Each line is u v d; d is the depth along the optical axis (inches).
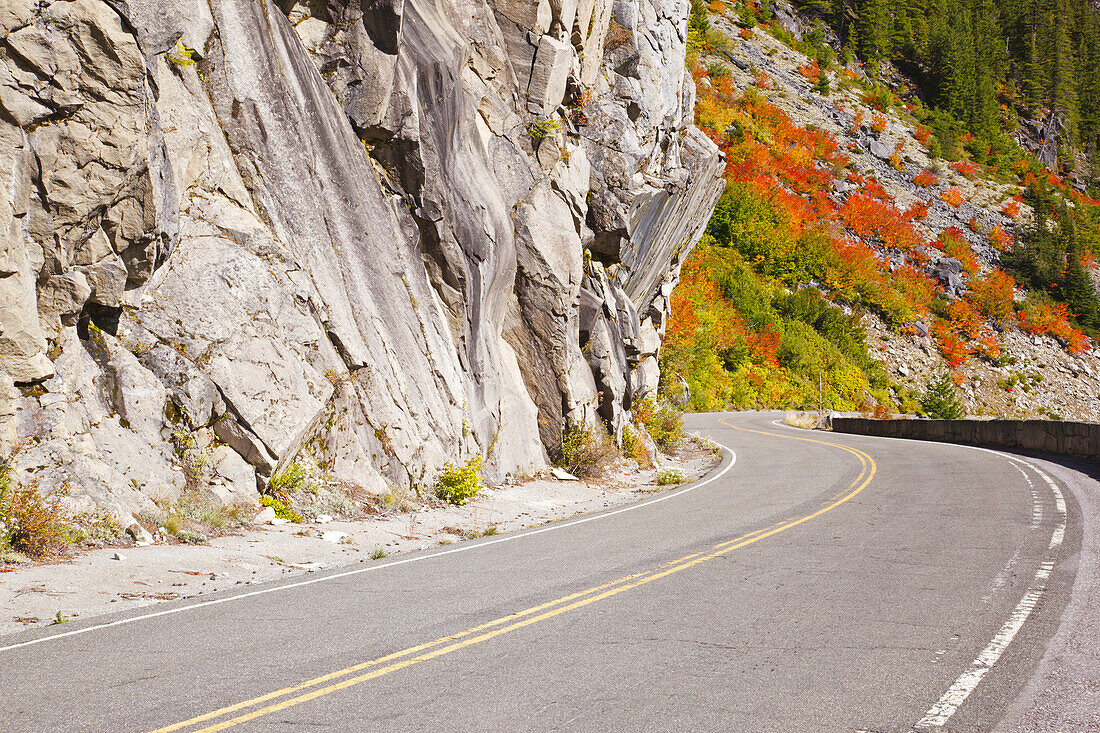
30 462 356.5
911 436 1398.9
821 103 4699.8
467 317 676.1
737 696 182.4
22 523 330.0
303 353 503.2
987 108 5689.0
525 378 780.6
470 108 708.7
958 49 5787.4
